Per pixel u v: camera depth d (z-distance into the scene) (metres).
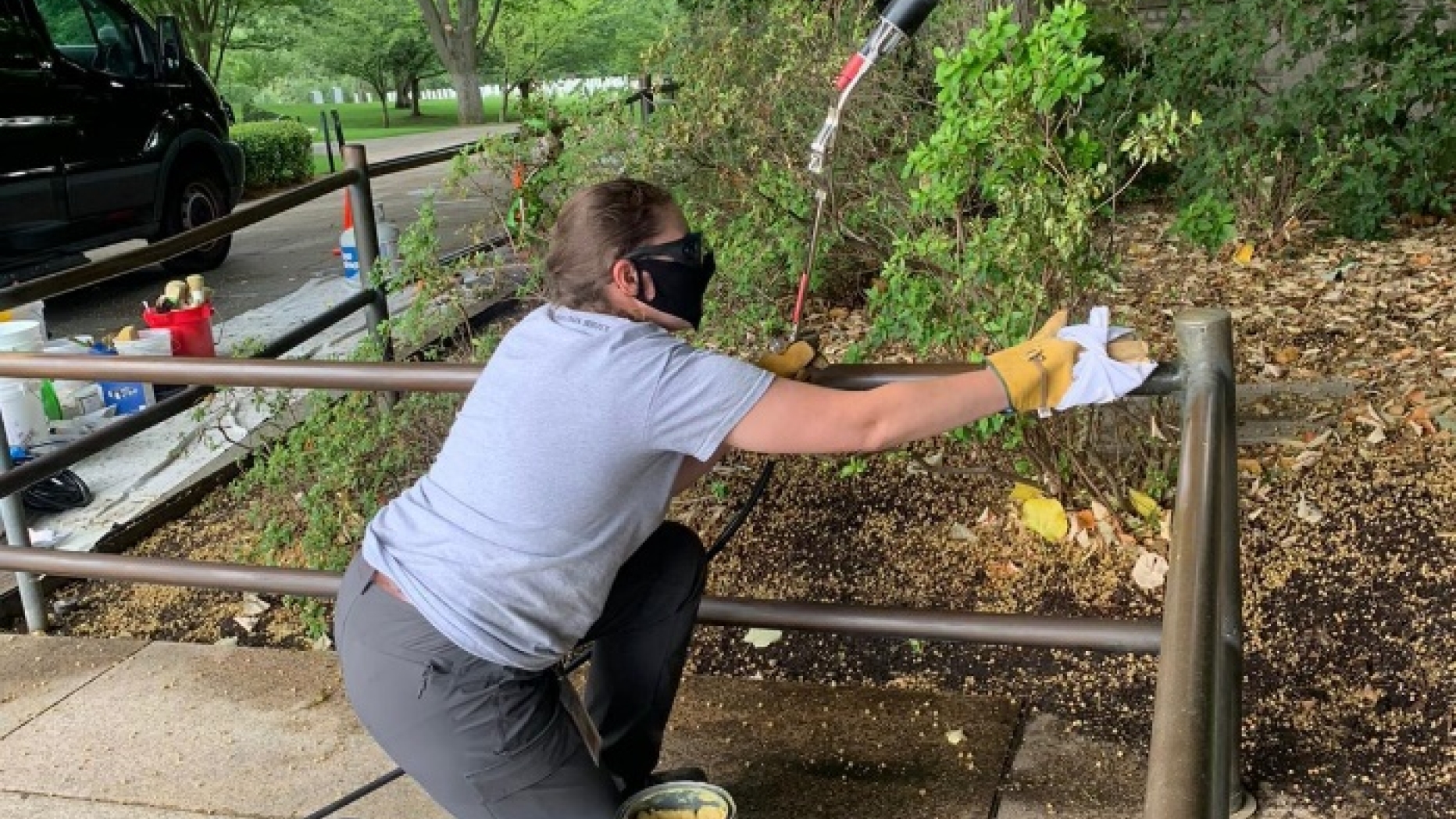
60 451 3.97
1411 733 2.90
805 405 1.95
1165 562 3.60
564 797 2.18
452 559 2.08
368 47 33.22
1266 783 2.77
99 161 8.88
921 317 3.49
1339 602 3.40
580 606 2.10
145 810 2.90
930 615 2.53
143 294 9.36
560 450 2.00
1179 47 7.56
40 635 3.84
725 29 5.90
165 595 4.32
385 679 2.12
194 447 5.45
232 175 10.21
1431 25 7.01
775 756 2.93
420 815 2.80
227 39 25.28
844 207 5.24
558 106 5.43
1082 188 3.22
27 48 8.34
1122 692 3.17
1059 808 2.67
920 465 4.00
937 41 6.41
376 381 2.67
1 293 3.54
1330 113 7.00
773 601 2.62
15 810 2.93
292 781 2.97
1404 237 6.81
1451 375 4.59
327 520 4.11
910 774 2.83
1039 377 1.99
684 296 2.09
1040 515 3.83
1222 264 6.48
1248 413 4.51
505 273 5.64
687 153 5.21
